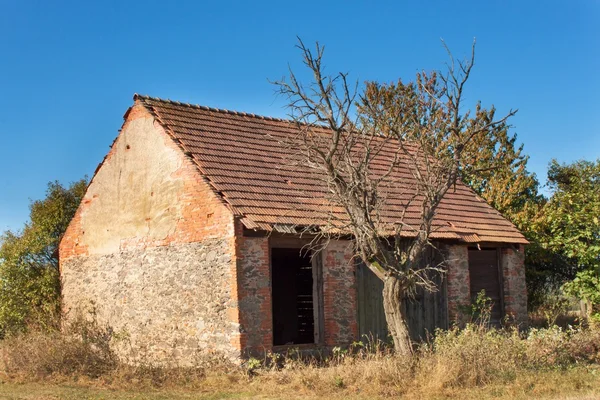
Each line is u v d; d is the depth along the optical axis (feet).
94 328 58.44
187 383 48.96
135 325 60.18
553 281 90.02
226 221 52.06
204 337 53.06
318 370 48.26
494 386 42.27
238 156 60.03
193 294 54.44
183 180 56.90
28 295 76.95
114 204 64.85
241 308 50.75
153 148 60.59
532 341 52.06
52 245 82.79
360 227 47.32
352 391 43.52
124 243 62.90
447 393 40.98
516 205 98.07
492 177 97.60
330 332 55.67
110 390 47.62
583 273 65.62
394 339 47.44
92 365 54.03
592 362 51.47
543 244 78.79
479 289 69.46
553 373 45.14
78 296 68.49
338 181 47.96
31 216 87.04
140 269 60.44
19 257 79.61
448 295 65.00
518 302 71.61
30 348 56.13
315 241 55.83
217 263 52.47
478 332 51.47
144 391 46.98
